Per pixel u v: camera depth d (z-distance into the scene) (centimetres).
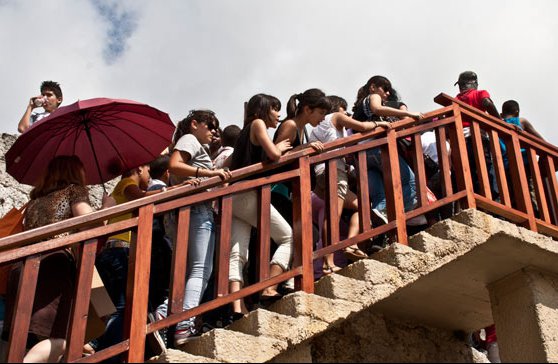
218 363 453
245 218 546
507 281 629
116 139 608
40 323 463
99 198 888
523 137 677
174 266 485
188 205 502
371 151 639
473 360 676
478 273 616
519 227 604
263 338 472
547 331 600
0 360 523
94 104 565
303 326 487
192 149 568
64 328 470
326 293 514
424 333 657
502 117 789
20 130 746
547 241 613
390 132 596
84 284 459
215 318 535
